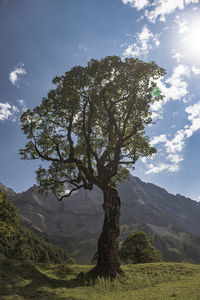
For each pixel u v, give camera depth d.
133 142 24.66
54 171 24.75
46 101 23.34
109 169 23.64
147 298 11.18
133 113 25.08
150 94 24.06
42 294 12.84
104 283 16.06
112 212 21.27
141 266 24.39
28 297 11.99
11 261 18.59
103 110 26.23
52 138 23.80
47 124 23.69
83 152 27.45
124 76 23.48
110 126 25.19
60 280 17.30
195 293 11.22
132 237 50.53
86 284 16.83
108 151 24.52
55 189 25.28
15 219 35.12
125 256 48.97
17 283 14.19
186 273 21.19
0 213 32.59
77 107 23.42
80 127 26.72
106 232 20.45
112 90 23.62
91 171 22.88
